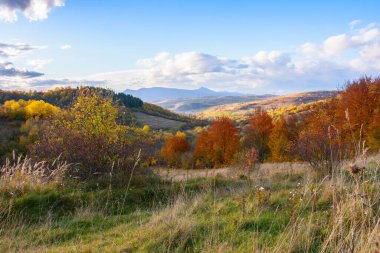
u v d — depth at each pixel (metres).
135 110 165.88
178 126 143.38
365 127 21.27
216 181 10.75
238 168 14.05
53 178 9.62
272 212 5.85
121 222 6.65
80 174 10.62
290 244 4.00
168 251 4.34
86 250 4.75
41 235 5.67
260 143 41.28
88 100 15.45
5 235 5.48
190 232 5.03
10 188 8.16
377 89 22.89
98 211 7.60
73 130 13.31
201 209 6.86
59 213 7.50
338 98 25.62
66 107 15.80
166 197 8.88
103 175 10.67
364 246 3.30
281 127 35.28
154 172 11.91
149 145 12.80
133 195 9.03
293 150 13.87
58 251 4.80
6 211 6.91
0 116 73.69
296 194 5.99
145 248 4.67
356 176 3.69
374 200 4.23
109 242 5.20
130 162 11.10
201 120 182.62
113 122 15.37
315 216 5.07
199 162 38.16
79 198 8.14
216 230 5.13
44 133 12.84
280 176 10.68
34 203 7.68
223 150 39.16
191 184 10.36
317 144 10.77
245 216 5.64
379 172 6.41
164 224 5.49
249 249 4.24
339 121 21.77
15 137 56.03
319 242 4.20
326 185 6.05
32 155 11.84
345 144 9.62
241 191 8.02
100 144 11.23
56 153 11.20
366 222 4.06
